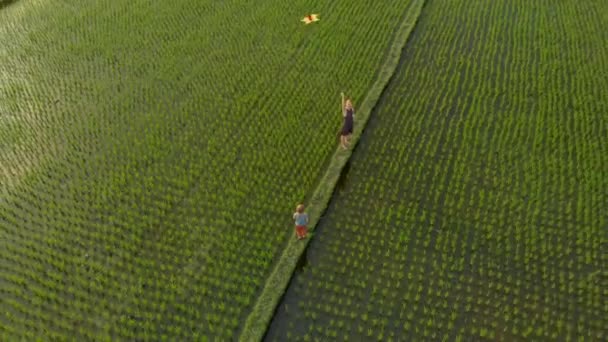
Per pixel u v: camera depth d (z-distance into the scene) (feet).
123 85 72.23
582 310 43.98
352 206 53.88
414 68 72.43
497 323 43.27
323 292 46.55
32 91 72.33
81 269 49.29
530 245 49.16
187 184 56.75
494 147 59.36
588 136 60.03
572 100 65.26
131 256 50.26
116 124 65.72
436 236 50.62
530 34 77.66
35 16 89.61
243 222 52.47
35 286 48.39
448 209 52.75
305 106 66.49
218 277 47.93
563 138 59.82
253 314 44.32
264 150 60.59
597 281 46.06
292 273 47.44
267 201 54.54
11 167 60.85
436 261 48.21
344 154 58.90
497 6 84.79
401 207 52.80
